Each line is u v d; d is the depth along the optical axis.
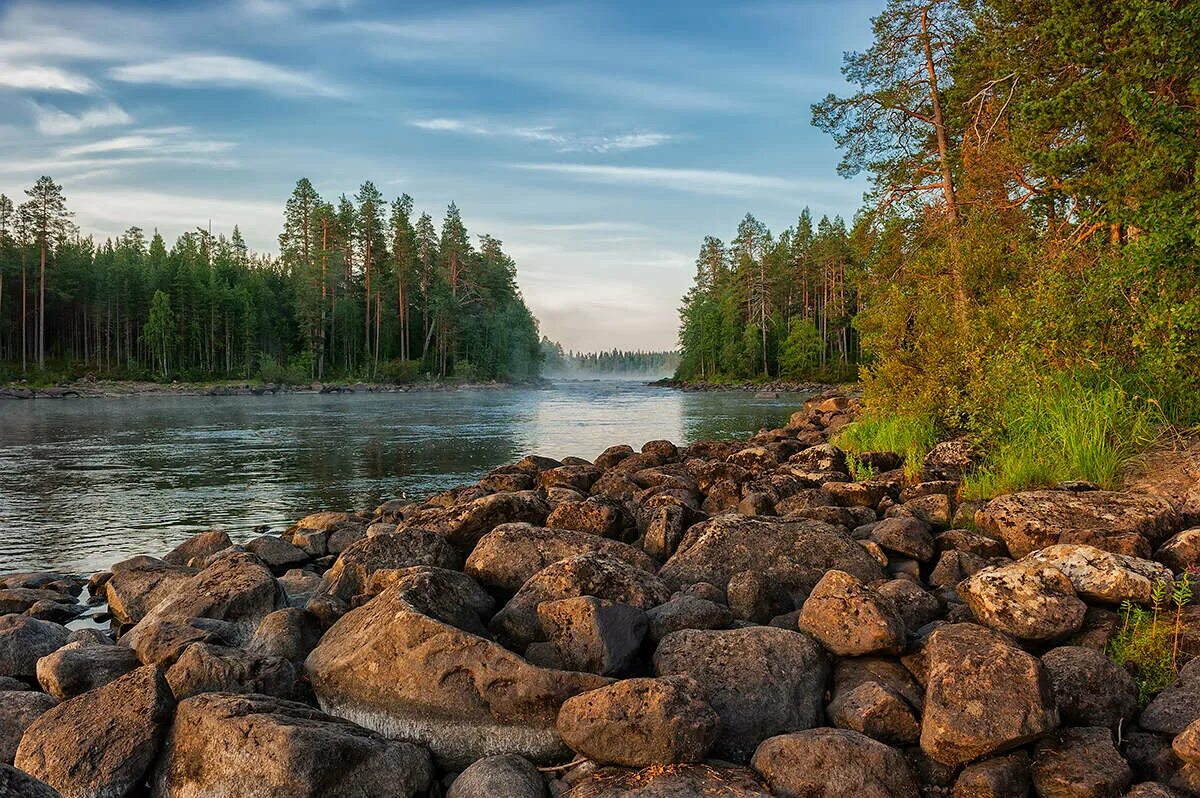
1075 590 5.48
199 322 91.88
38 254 80.81
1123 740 4.29
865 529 8.27
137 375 82.12
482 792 4.25
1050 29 16.00
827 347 94.81
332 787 4.27
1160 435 9.35
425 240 98.50
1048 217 19.00
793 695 4.91
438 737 4.99
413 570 6.54
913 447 13.17
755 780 4.19
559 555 7.29
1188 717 4.23
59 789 4.46
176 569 8.98
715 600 6.39
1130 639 5.16
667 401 58.94
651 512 9.12
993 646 4.62
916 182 29.16
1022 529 7.21
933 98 27.66
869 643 5.12
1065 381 10.80
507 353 103.19
